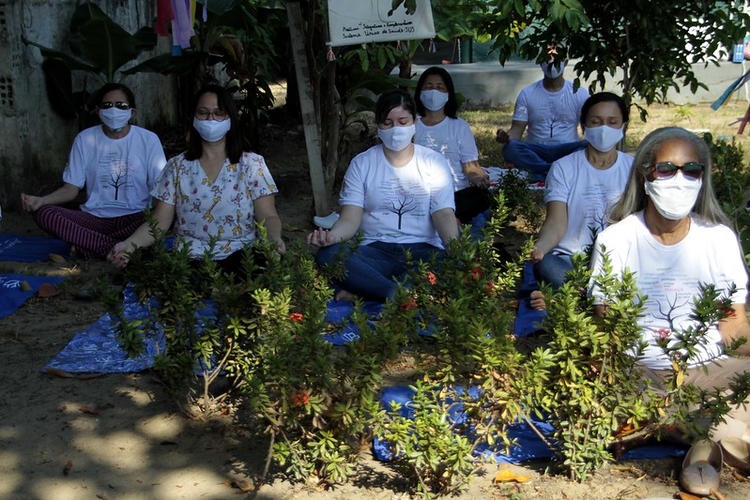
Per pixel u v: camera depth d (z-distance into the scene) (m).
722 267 3.67
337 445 3.42
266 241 4.09
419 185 5.55
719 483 3.53
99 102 6.51
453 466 3.30
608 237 3.73
